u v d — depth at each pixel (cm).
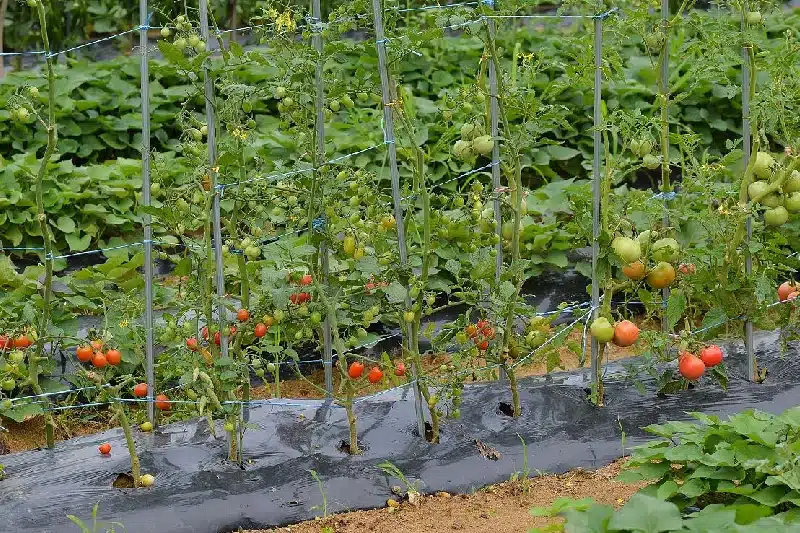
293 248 560
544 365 650
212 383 548
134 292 591
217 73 552
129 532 534
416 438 570
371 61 758
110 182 770
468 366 578
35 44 1009
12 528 533
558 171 848
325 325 581
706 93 862
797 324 609
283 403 580
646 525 474
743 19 595
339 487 550
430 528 536
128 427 547
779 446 500
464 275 676
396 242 577
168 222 553
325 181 552
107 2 1052
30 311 568
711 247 596
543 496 551
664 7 589
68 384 627
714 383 601
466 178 795
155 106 861
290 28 543
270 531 539
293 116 557
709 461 502
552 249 703
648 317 613
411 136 552
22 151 820
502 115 563
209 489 547
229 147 549
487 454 565
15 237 750
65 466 558
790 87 598
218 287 554
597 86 575
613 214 575
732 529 470
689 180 600
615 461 568
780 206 588
